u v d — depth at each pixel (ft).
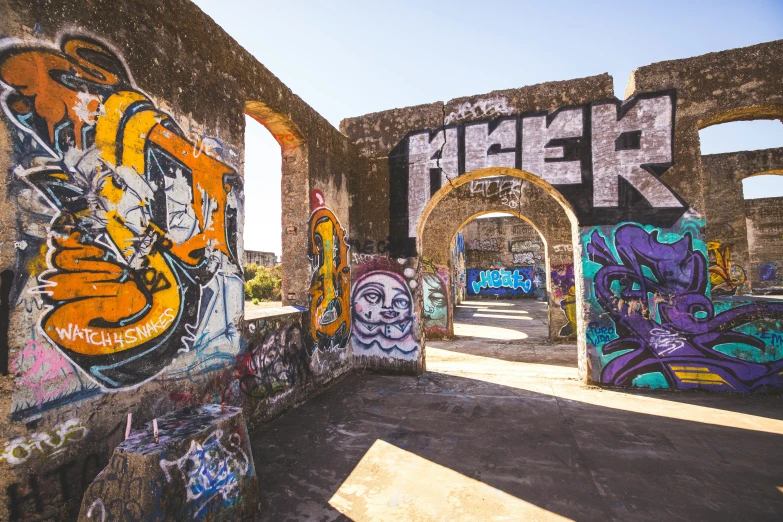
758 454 8.93
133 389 6.99
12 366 5.26
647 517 6.81
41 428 5.58
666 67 13.69
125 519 5.16
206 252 8.95
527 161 15.03
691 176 13.37
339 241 15.76
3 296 5.20
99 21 6.69
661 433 10.11
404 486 7.83
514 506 7.16
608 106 14.24
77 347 6.08
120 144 6.96
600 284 14.06
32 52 5.67
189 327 8.34
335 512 7.01
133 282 7.07
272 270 44.75
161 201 7.78
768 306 12.57
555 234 25.61
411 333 15.98
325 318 14.42
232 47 10.17
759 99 12.72
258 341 10.61
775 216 36.32
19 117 5.48
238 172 10.20
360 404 12.57
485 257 58.54
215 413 6.93
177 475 5.57
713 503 7.17
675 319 13.34
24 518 5.40
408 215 16.43
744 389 12.76
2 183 5.25
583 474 8.20
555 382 14.74
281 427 10.74
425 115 16.47
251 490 6.79
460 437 10.04
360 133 17.26
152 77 7.70
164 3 8.08
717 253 28.73
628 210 13.89
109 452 6.53
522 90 15.28
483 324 33.55
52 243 5.79
